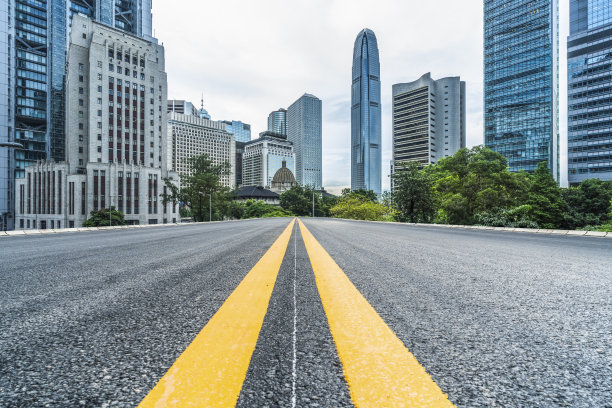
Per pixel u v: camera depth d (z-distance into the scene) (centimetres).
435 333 122
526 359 98
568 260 346
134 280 229
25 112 7994
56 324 130
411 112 14812
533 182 3206
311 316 142
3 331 121
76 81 6141
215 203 5456
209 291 194
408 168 3747
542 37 10419
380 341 112
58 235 862
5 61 7619
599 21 9144
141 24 10881
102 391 77
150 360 96
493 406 71
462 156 2991
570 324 134
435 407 69
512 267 293
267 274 252
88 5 9206
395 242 595
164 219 6259
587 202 4388
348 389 78
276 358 97
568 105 9731
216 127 17388
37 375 86
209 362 93
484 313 149
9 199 7644
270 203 11994
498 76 11494
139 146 6512
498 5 11500
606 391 79
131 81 6444
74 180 5497
